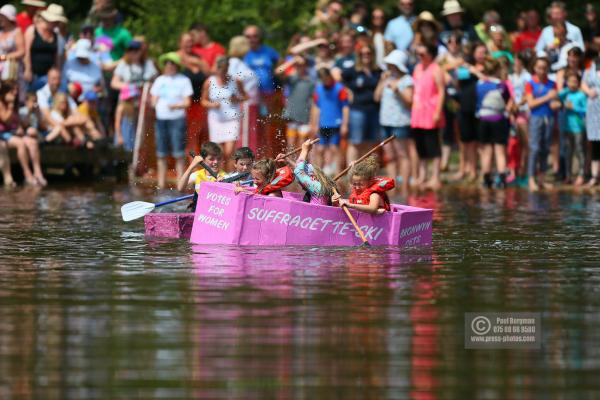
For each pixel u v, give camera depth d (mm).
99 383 20688
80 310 26469
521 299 27859
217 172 42312
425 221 38625
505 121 64250
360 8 70250
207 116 66250
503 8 93250
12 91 65250
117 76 69875
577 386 20625
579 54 64250
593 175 65062
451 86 66438
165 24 84438
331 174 65812
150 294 28344
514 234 41094
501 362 22125
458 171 74062
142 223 44531
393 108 63469
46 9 71250
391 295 28250
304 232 37094
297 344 23281
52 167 75625
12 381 20812
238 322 25141
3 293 28562
